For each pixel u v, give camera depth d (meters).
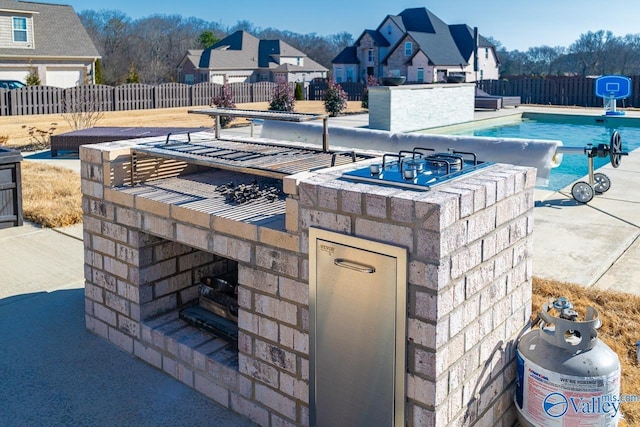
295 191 3.04
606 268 5.53
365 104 26.50
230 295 4.18
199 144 4.69
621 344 4.07
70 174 10.68
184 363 3.88
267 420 3.44
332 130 8.84
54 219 7.60
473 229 2.78
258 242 3.28
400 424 2.79
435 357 2.63
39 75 30.44
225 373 3.62
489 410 3.14
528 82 30.20
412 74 46.12
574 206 7.88
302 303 3.13
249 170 3.70
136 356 4.24
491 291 3.02
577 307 4.55
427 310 2.62
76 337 4.54
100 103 24.25
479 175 3.11
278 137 9.57
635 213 7.46
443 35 48.22
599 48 69.56
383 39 51.38
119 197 4.12
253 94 30.27
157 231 3.89
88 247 4.49
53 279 5.74
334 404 3.04
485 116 20.34
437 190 2.76
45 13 31.86
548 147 7.07
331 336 2.98
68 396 3.74
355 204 2.78
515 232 3.19
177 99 27.16
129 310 4.23
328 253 2.91
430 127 17.45
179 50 73.19
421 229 2.58
